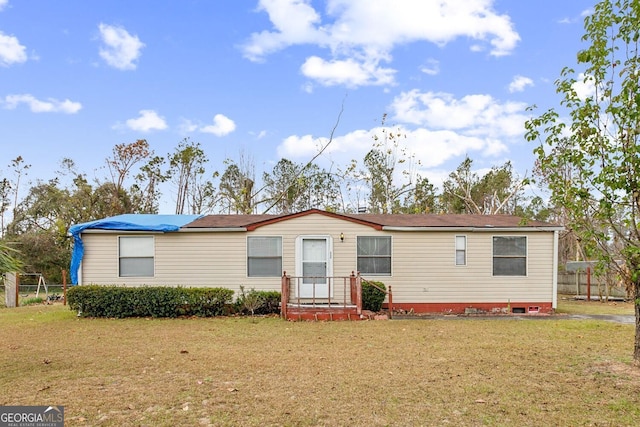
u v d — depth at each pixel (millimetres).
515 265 13812
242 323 11398
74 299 12500
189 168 30969
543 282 13781
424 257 13781
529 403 4988
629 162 5746
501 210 31844
